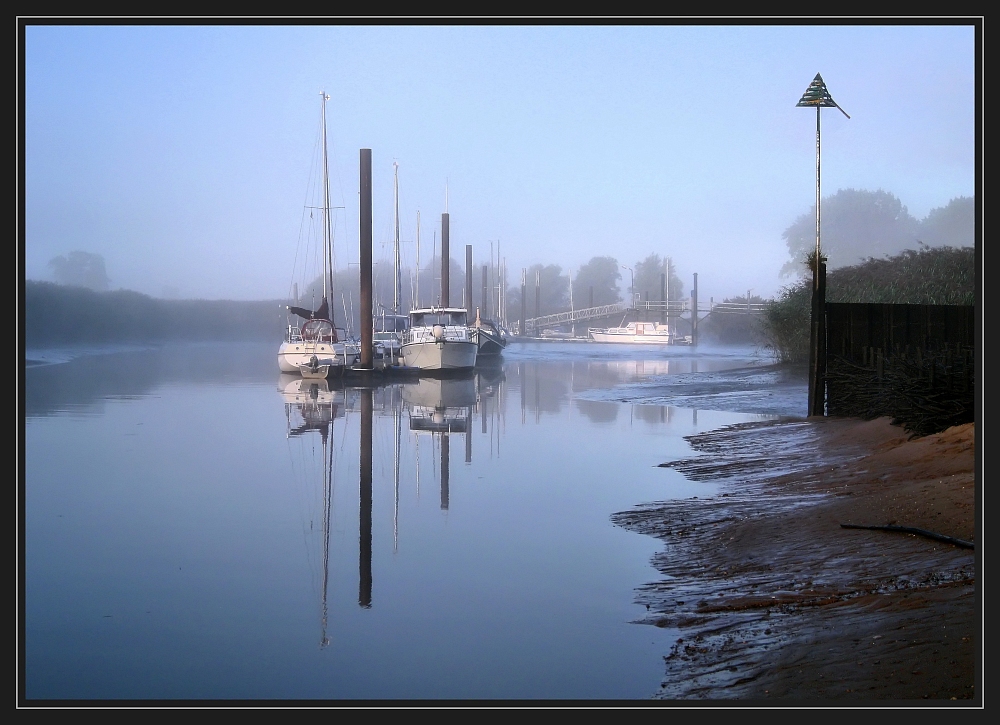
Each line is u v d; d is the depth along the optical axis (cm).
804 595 901
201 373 5291
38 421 2767
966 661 675
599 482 1691
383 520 1388
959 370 1723
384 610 949
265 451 2147
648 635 844
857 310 2362
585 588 1005
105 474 1822
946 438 1527
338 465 1933
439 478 1764
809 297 4419
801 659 728
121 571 1112
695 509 1384
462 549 1200
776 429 2217
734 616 866
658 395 3694
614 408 3197
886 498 1243
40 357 7044
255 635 880
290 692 736
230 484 1714
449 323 6788
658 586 999
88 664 803
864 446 1747
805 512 1248
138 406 3256
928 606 808
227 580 1070
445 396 3788
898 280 4122
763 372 4666
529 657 802
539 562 1125
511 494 1587
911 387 1756
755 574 998
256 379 4800
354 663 803
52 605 977
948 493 1188
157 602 988
